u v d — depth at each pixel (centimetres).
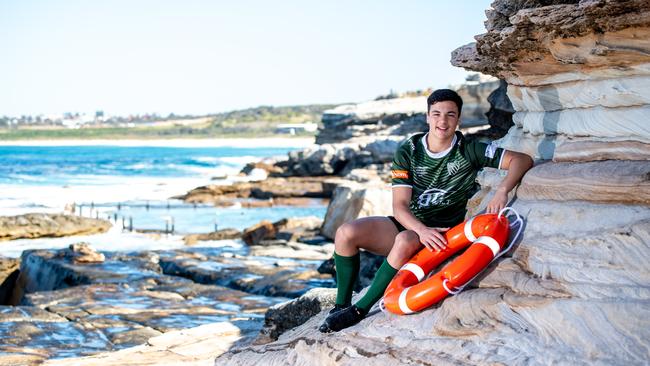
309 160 4734
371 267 1295
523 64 490
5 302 1820
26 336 971
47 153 14250
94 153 14425
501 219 455
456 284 440
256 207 3806
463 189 487
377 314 488
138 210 3581
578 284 395
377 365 438
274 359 527
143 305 1212
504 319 411
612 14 404
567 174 446
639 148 424
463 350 410
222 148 18588
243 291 1444
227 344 773
